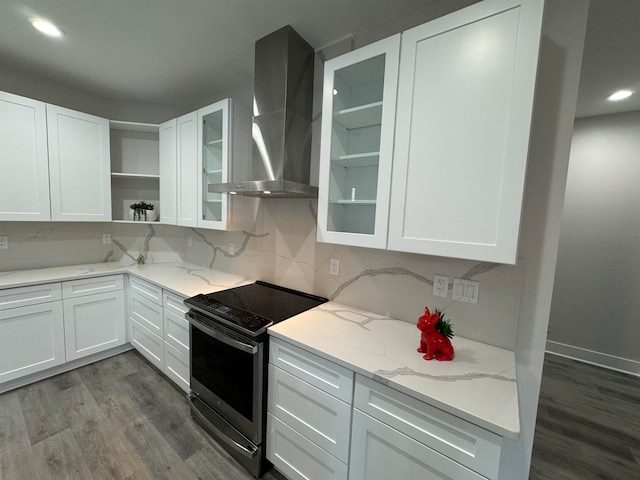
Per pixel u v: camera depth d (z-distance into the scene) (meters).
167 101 2.82
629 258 2.82
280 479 1.49
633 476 1.66
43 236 2.49
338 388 1.17
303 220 2.00
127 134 2.81
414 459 0.99
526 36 0.93
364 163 1.59
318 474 1.27
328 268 1.87
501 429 0.79
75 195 2.37
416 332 1.42
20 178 2.11
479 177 1.04
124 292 2.61
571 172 3.03
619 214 2.85
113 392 2.12
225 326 1.54
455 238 1.11
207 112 2.14
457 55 1.06
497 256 1.02
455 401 0.90
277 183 1.48
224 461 1.59
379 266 1.64
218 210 2.23
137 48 1.90
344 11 1.50
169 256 3.06
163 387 2.19
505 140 0.98
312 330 1.40
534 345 1.23
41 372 2.21
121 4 1.48
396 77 1.21
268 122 1.74
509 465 1.29
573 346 3.09
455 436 0.90
